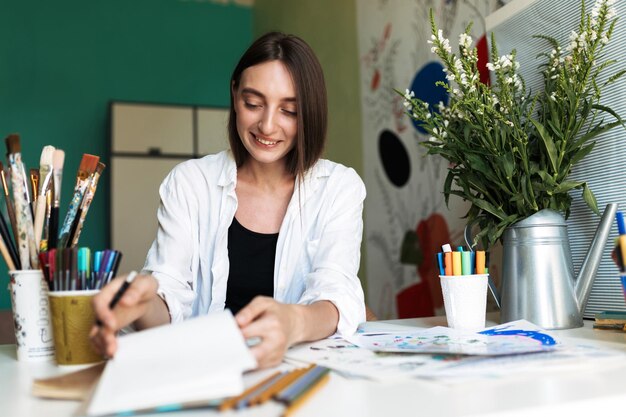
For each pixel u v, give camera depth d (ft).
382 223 7.84
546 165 3.86
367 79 8.34
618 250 2.58
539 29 4.54
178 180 4.16
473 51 3.94
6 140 3.01
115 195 14.11
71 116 15.02
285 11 12.51
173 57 15.67
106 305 2.19
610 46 4.03
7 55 14.79
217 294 4.00
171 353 2.00
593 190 4.18
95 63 15.24
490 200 3.99
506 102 3.76
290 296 4.00
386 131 7.77
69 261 2.77
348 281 3.57
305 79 3.76
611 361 2.27
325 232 3.95
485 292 3.52
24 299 2.96
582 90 3.68
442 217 6.40
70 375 2.21
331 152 9.47
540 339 2.75
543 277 3.53
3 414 1.87
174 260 3.89
